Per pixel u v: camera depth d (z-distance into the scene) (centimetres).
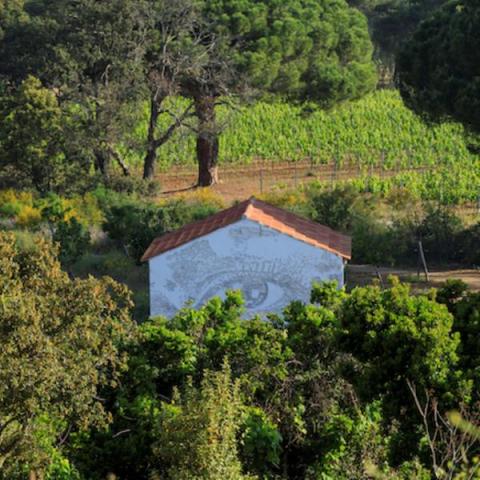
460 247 7312
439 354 2973
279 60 9644
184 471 2767
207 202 8575
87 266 6881
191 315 3716
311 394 3491
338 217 7631
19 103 8788
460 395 2928
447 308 3272
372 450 3259
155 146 9800
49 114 8794
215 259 5066
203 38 9800
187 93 10019
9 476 2756
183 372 3516
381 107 14138
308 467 3316
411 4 17550
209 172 10669
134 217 7088
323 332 3500
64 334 2745
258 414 3206
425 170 11306
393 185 10075
